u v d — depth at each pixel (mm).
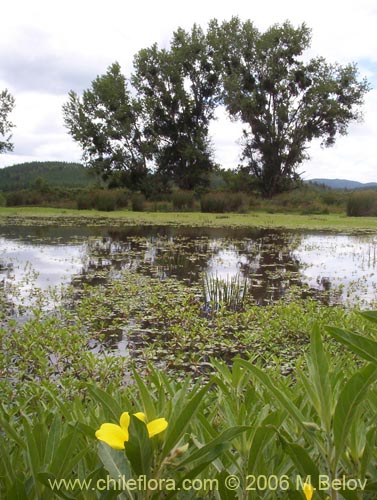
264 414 1021
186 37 31109
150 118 32031
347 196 31500
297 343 4879
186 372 4172
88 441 1057
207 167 33438
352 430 767
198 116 32531
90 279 8227
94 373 3883
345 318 5039
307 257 11312
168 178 33531
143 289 7348
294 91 30766
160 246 13055
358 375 667
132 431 602
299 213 29219
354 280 8492
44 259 10438
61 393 3057
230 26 30516
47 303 6445
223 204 29297
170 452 662
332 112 30406
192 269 9469
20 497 703
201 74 31703
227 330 5391
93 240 14258
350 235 16953
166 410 777
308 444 1003
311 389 785
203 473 880
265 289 7723
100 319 5746
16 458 946
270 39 29484
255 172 33188
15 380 3775
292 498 741
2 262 9961
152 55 31125
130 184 33250
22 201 33125
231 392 1238
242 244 13812
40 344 4477
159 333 5238
